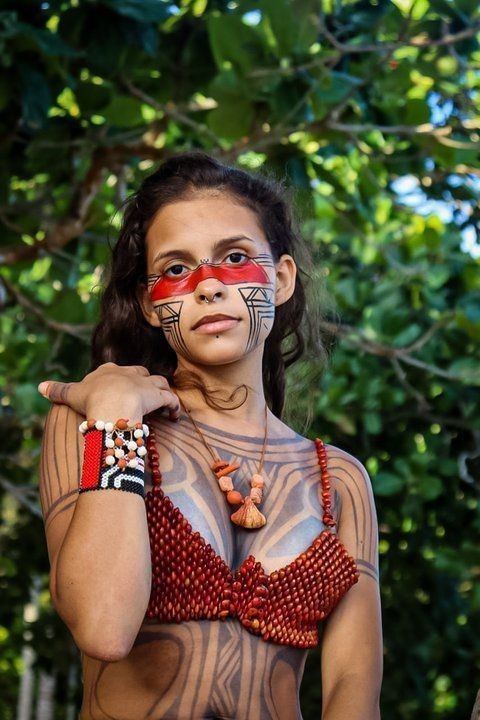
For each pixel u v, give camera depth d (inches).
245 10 226.1
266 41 219.0
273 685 105.2
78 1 220.8
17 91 222.1
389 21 239.3
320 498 113.7
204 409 114.6
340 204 295.1
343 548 111.3
